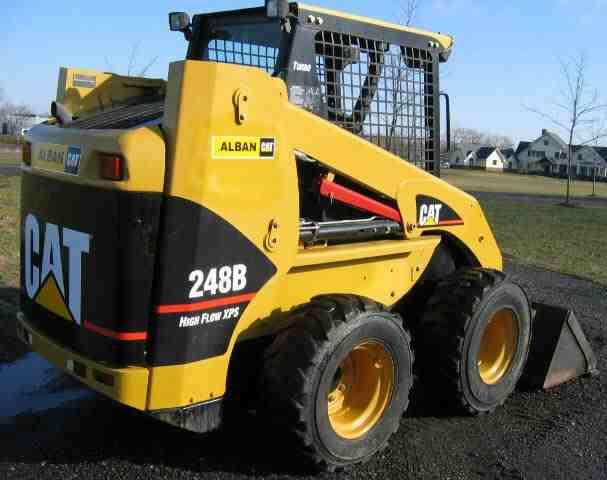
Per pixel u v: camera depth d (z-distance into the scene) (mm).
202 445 3914
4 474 3490
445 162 5113
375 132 4449
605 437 4410
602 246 13773
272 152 3504
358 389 3930
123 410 4355
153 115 3584
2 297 6340
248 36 4414
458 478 3766
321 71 4086
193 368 3348
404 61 4617
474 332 4418
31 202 3861
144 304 3207
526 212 21219
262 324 3674
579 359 5434
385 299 4473
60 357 3533
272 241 3561
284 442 3523
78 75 4359
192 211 3205
